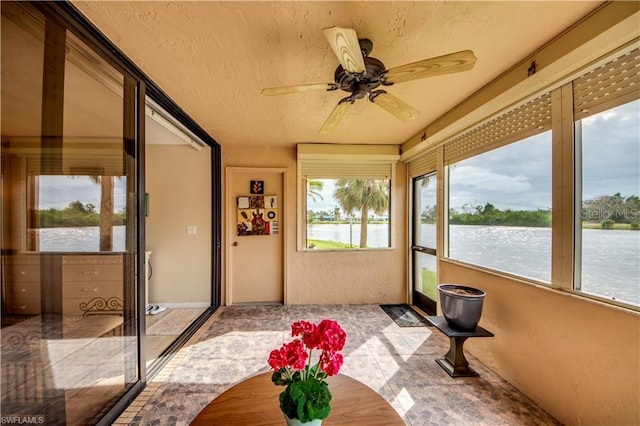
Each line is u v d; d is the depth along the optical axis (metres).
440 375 2.05
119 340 1.71
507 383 1.94
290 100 2.30
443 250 2.84
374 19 1.35
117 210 1.70
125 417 1.61
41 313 1.26
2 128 1.11
